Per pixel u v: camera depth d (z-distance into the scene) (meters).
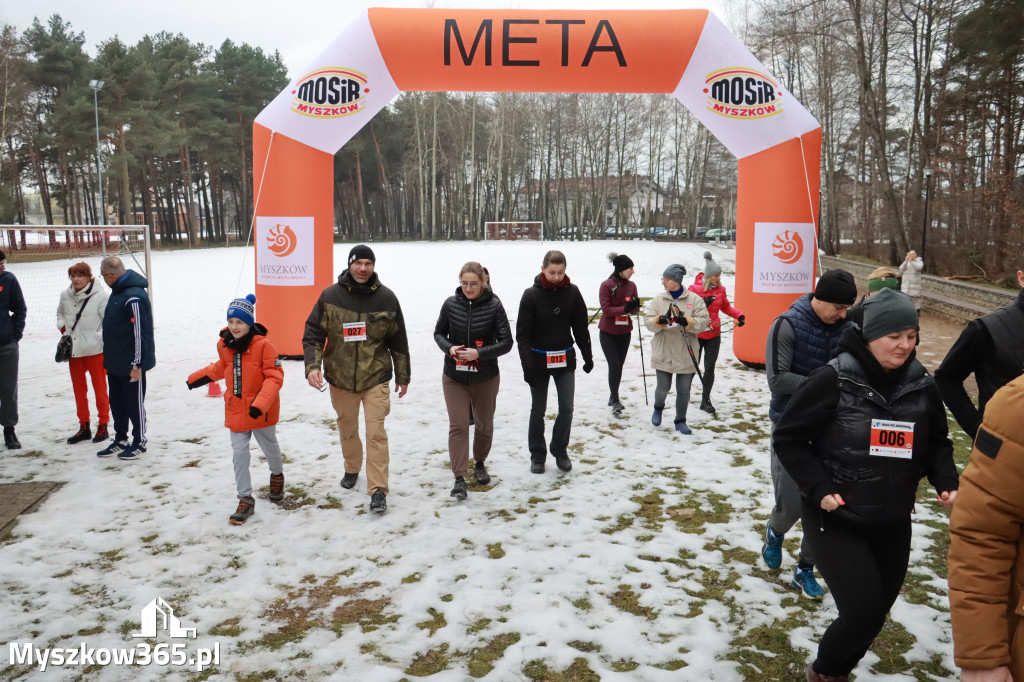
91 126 42.41
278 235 10.43
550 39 9.79
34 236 19.84
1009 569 1.96
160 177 55.84
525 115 63.91
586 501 5.46
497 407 8.25
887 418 2.73
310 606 3.94
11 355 6.55
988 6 20.94
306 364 5.18
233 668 3.35
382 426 5.30
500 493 5.64
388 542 4.75
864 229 39.06
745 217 10.34
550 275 5.79
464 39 9.83
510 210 69.88
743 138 10.07
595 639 3.57
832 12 23.73
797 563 4.21
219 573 4.31
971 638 1.94
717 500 5.46
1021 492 1.89
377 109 10.55
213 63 57.69
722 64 9.86
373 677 3.26
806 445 2.86
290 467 6.21
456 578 4.25
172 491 5.64
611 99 64.62
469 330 5.49
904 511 2.76
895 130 34.00
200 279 25.25
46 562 4.43
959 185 23.50
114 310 6.26
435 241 60.59
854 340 2.80
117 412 6.47
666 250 42.78
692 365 7.13
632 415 7.89
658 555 4.52
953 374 3.60
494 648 3.52
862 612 2.66
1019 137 23.12
